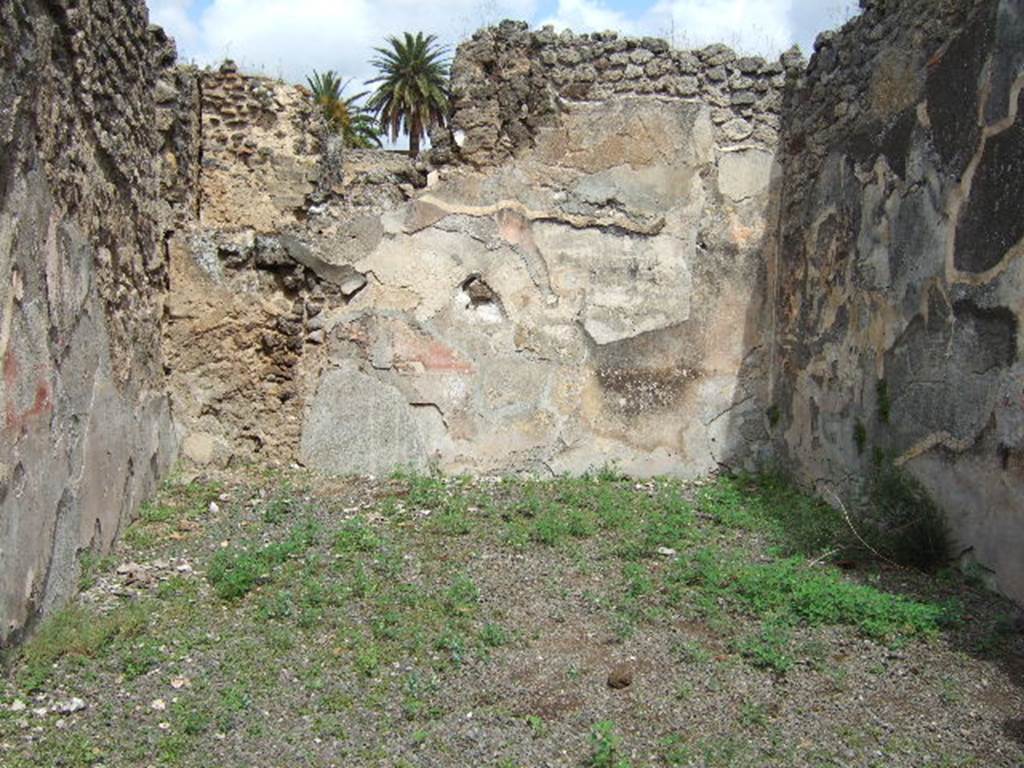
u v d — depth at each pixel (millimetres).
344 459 6461
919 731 3053
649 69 6602
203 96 6609
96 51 4555
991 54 4242
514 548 4812
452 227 6516
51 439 3846
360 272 6488
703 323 6652
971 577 4316
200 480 6008
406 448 6473
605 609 4043
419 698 3246
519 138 6559
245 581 4184
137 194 5445
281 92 6676
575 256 6570
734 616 3963
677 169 6629
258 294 6398
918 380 4789
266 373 6449
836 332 5723
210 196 6602
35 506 3631
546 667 3502
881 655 3588
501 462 6512
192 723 3027
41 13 3773
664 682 3393
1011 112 4078
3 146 3318
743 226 6680
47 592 3762
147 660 3465
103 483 4605
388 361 6473
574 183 6582
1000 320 4129
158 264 5969
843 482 5586
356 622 3855
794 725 3096
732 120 6668
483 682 3377
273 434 6461
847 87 5688
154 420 5758
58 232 3979
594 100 6578
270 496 5746
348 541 4797
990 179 4219
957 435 4449
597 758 2842
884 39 5273
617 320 6590
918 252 4812
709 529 5254
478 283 6535
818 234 6023
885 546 4723
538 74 6555
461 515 5328
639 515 5508
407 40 19469
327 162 6820
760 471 6672
